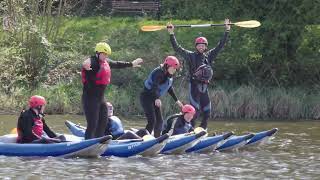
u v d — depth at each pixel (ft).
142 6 355.77
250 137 164.55
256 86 259.19
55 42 275.18
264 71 265.34
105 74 150.51
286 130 205.16
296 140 182.60
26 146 145.69
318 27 266.98
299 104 241.76
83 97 151.43
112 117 159.53
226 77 263.90
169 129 163.53
